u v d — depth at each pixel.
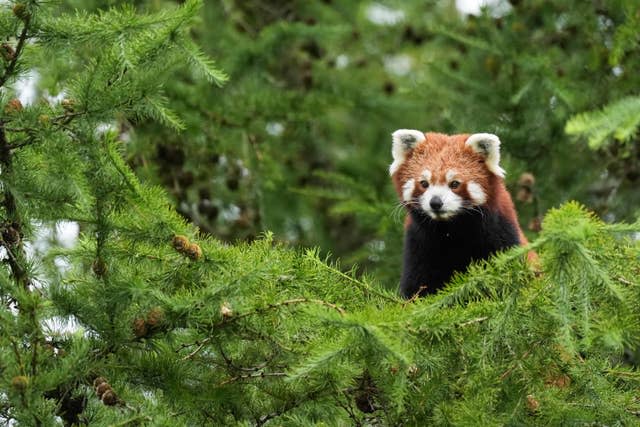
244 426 10.68
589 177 19.52
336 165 23.69
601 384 10.94
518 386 10.84
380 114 23.08
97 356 10.91
